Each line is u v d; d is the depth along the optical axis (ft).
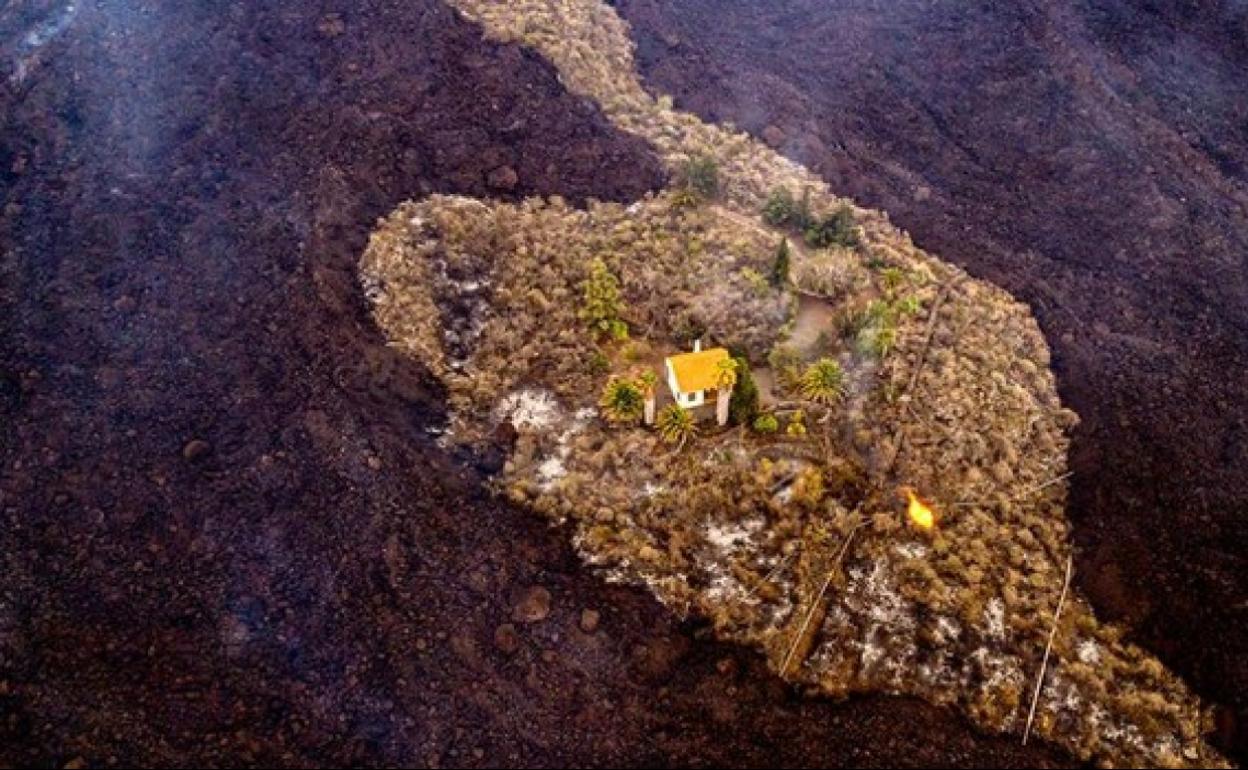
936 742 116.26
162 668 115.75
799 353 153.58
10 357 143.54
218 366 143.33
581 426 146.00
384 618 122.31
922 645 125.08
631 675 120.37
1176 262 181.16
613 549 131.34
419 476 135.54
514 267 162.30
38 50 180.04
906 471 140.67
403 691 116.88
